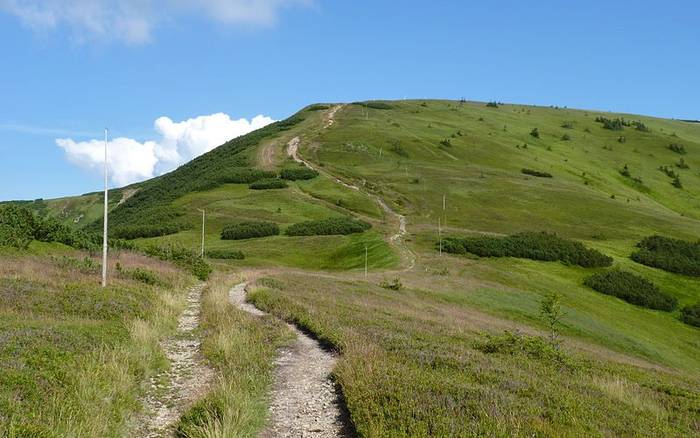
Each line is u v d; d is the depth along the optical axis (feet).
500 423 31.81
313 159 521.24
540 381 48.01
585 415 37.19
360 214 375.66
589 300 223.51
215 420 33.14
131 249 198.08
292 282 153.79
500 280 227.20
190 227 366.84
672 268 288.51
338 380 45.09
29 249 138.21
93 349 46.62
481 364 52.16
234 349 56.03
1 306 65.41
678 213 497.46
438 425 31.30
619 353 161.89
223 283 142.51
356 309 98.48
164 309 80.38
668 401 51.29
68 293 77.92
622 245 327.26
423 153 550.36
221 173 486.79
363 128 634.84
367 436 31.65
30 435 27.73
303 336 68.59
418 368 47.26
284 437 34.96
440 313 138.31
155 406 40.68
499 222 358.23
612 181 545.44
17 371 35.94
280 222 363.76
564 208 401.90
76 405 33.42
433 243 297.12
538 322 176.04
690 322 225.56
